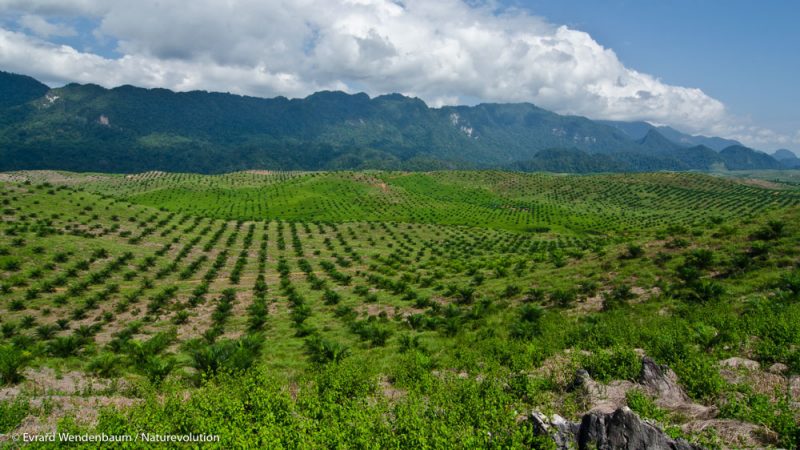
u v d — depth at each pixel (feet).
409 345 87.15
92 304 147.64
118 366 77.15
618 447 29.76
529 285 136.26
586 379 44.93
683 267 109.09
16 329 120.47
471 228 396.98
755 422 31.81
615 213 542.16
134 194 592.19
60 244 208.13
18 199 268.00
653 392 41.22
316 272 220.43
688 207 552.41
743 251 110.83
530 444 31.96
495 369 56.24
